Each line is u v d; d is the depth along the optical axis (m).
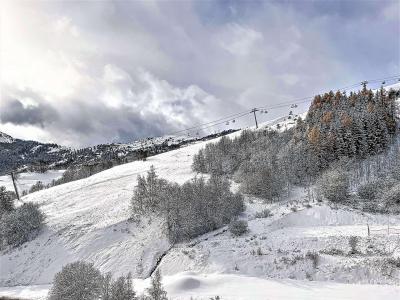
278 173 68.25
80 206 69.69
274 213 56.94
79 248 55.16
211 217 55.47
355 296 33.47
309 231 49.31
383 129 76.75
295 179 70.25
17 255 56.81
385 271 37.50
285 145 82.56
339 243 44.28
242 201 61.00
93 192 77.38
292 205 59.19
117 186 79.19
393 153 73.69
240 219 57.12
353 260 39.81
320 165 72.00
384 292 33.94
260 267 41.88
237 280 39.19
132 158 130.50
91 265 39.38
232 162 83.06
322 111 96.06
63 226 60.78
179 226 53.94
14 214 62.19
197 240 51.94
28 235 60.06
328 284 37.06
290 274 39.97
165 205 55.56
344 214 54.06
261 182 65.50
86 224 60.44
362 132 74.25
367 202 58.50
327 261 40.34
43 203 75.38
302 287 36.53
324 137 75.56
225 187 61.50
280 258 42.38
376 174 67.50
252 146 88.50
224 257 44.62
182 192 58.41
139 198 62.62
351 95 104.38
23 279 52.50
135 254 51.69
